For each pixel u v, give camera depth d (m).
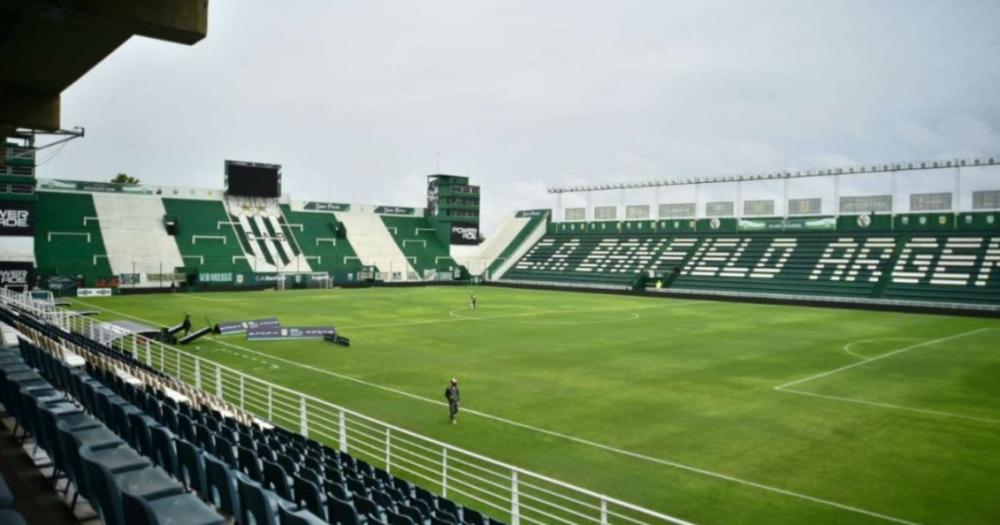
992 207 78.88
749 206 99.25
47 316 40.16
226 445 11.52
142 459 8.50
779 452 21.17
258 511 7.91
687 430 23.61
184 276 85.12
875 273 79.12
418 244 115.12
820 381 32.16
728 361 37.56
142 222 91.44
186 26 11.85
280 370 33.97
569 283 101.75
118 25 11.47
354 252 105.88
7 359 15.95
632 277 96.06
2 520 5.46
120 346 37.59
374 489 12.23
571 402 27.67
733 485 18.30
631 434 23.09
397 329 50.78
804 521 15.91
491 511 16.31
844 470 19.55
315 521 6.86
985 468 19.80
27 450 11.66
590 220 116.12
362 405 26.98
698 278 90.81
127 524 6.05
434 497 14.20
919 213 84.00
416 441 22.22
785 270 86.06
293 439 17.61
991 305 66.44
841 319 59.88
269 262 95.38
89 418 10.69
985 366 36.47
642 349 41.75
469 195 119.38
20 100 19.95
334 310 64.00
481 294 87.38
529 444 21.92
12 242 72.75
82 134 28.86
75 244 82.62
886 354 40.41
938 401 28.19
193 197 99.38
